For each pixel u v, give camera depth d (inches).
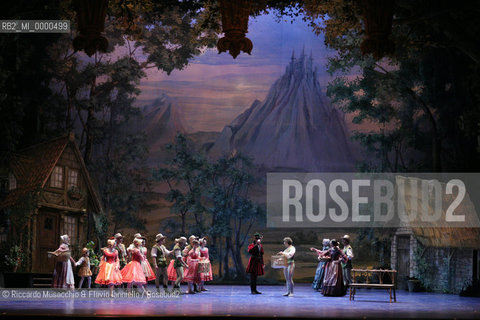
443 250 669.9
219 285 790.5
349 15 624.4
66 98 828.6
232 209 850.1
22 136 784.3
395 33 711.1
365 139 860.0
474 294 575.8
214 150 866.8
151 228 838.5
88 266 539.2
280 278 816.3
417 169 834.8
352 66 869.2
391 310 374.3
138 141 852.6
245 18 479.5
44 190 711.1
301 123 872.3
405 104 849.5
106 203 829.8
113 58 852.6
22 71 795.4
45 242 709.9
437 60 816.9
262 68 882.1
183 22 852.0
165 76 867.4
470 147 796.0
